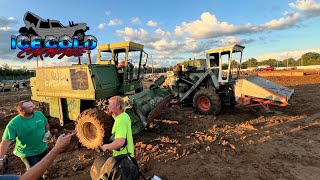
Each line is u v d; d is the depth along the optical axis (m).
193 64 11.79
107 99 7.59
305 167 5.02
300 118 9.04
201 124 8.70
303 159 5.39
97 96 7.05
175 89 12.10
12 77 44.09
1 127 9.30
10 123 3.61
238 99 9.77
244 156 5.67
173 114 10.46
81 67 7.11
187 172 4.93
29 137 3.78
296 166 5.07
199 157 5.64
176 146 6.38
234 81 10.48
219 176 4.73
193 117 9.80
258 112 10.38
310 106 11.21
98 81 7.16
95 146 6.25
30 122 3.78
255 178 4.63
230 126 8.30
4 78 43.03
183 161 5.45
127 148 3.52
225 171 4.92
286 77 29.70
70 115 7.91
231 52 10.25
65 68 7.45
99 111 6.47
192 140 6.91
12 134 3.58
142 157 5.71
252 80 10.05
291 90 9.98
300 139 6.69
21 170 5.33
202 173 4.87
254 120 9.05
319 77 27.23
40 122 3.91
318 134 7.04
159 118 9.68
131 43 8.20
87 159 5.79
